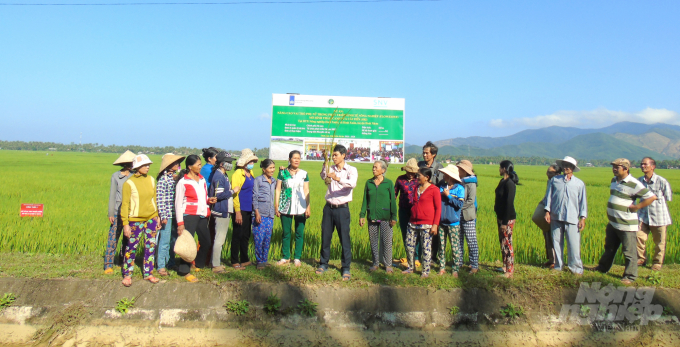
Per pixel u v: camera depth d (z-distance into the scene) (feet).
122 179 19.72
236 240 20.84
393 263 23.18
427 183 19.80
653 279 19.89
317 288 18.58
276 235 27.40
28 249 23.66
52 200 44.29
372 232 20.90
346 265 19.60
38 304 17.40
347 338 17.28
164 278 18.76
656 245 22.27
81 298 17.70
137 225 18.12
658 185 22.09
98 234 26.30
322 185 66.64
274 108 34.27
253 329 17.39
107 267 19.40
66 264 20.35
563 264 22.26
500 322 18.33
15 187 58.08
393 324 17.90
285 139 34.17
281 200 21.29
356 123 34.81
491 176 116.67
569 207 20.54
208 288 18.30
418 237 22.59
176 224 19.97
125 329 17.06
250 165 21.17
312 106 34.47
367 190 21.06
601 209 45.19
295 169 21.54
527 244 26.23
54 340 16.46
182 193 18.62
